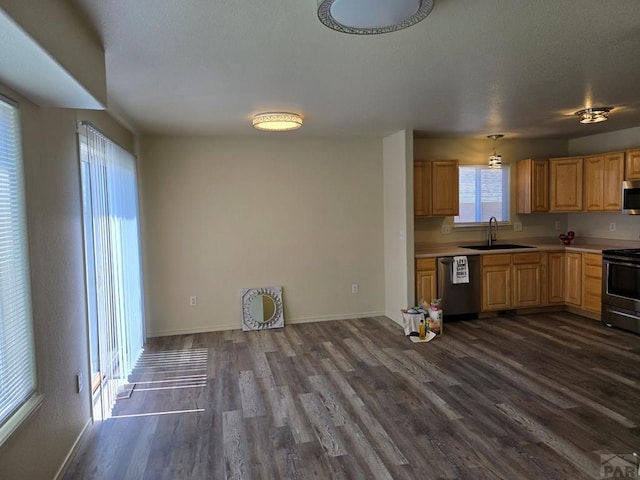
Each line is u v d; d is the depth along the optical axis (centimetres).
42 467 219
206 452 265
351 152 558
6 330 190
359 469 244
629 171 504
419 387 351
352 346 459
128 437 284
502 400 325
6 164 194
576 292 550
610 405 313
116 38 215
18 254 203
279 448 268
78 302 277
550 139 614
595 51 249
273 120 395
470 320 546
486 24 209
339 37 219
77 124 283
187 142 512
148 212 506
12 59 162
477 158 596
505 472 238
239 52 238
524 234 622
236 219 529
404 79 297
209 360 427
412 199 513
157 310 514
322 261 557
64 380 251
